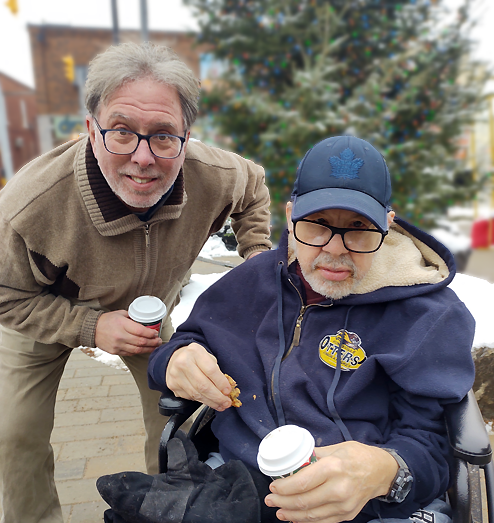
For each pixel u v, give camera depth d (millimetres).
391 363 1166
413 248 1353
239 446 1218
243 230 1895
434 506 1112
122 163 1286
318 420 1192
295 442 900
